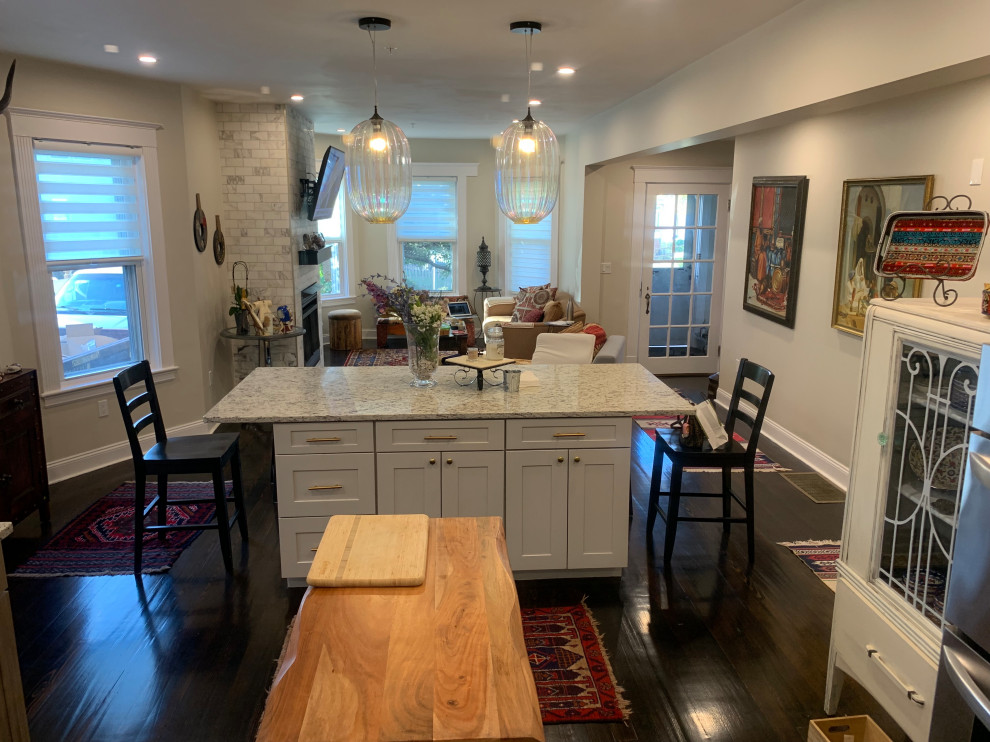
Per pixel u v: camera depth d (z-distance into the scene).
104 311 5.05
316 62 4.48
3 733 1.94
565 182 8.96
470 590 1.41
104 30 3.67
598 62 4.45
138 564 3.46
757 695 2.64
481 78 4.99
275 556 3.69
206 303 5.83
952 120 3.50
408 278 9.95
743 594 3.33
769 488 4.60
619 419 3.23
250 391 3.52
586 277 7.91
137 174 5.12
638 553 3.72
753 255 5.80
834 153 4.59
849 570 2.40
